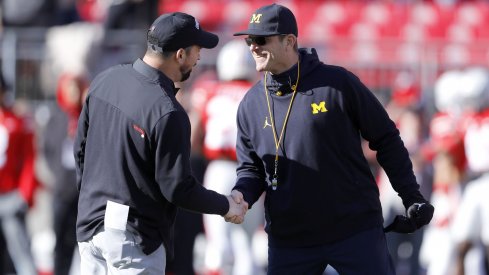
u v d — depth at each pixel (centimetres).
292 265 2069
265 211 2095
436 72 4028
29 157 3111
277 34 1973
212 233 3153
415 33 4634
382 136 2023
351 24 4641
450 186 3181
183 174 1917
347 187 2020
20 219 3141
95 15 4334
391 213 3384
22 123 3108
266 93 2044
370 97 2008
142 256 1986
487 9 4675
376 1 4678
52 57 3662
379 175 3484
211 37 2011
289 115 2016
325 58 4047
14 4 4138
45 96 3694
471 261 3080
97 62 3600
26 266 3169
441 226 3222
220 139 3081
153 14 3272
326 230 2033
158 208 1988
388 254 2084
